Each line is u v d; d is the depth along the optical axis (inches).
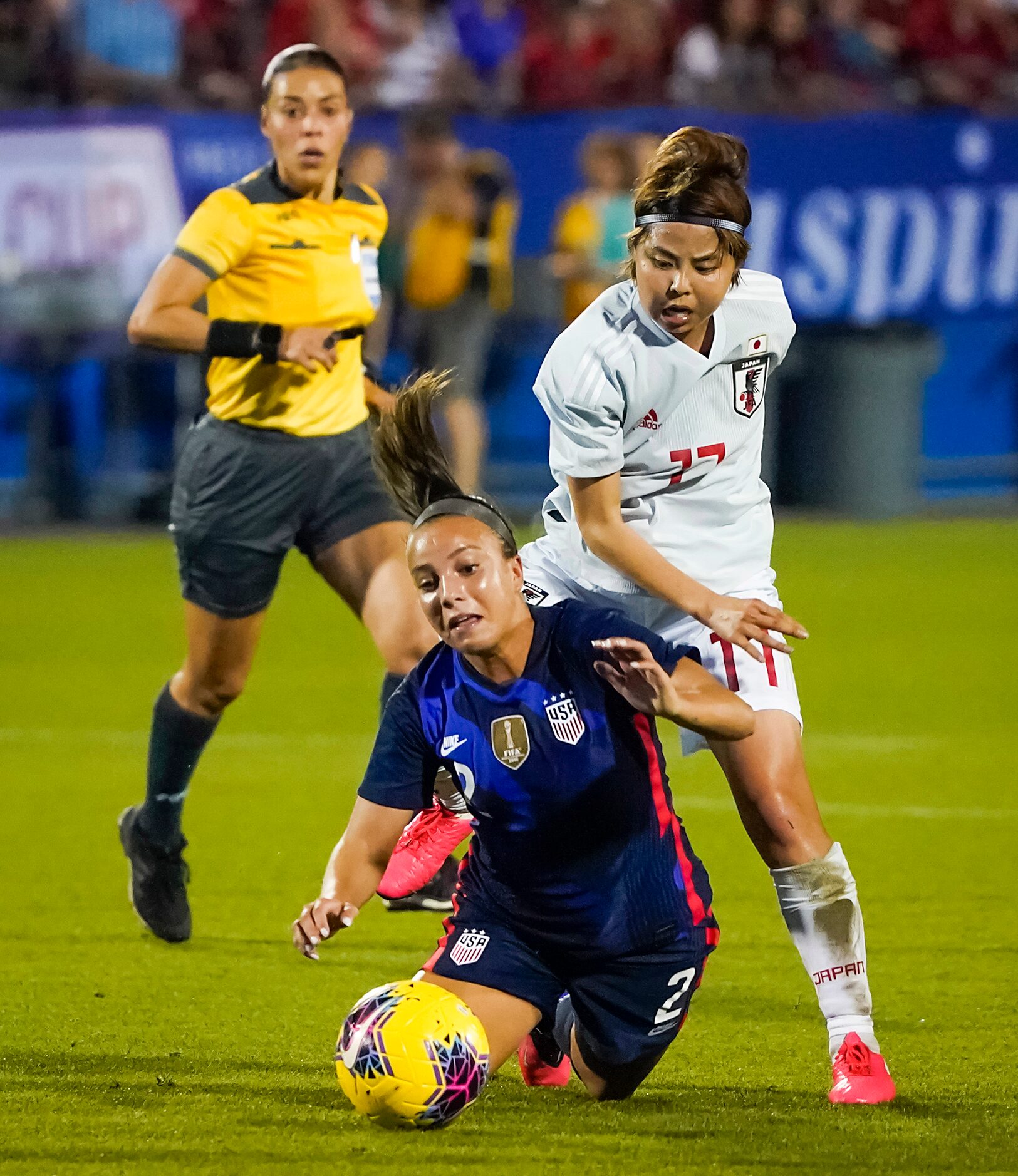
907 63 2509.8
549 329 2266.2
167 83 2262.6
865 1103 579.2
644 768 552.1
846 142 2298.2
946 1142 539.5
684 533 629.0
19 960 768.9
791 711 605.6
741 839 985.5
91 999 709.9
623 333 594.2
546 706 543.8
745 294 605.6
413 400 577.9
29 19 2213.3
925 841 973.2
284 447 819.4
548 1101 589.9
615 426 598.5
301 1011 695.1
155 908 794.8
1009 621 1684.3
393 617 820.6
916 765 1160.2
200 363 2266.2
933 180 2332.7
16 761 1187.3
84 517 2305.6
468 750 549.6
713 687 536.1
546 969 566.6
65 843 982.4
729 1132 551.5
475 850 572.4
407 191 2079.2
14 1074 612.7
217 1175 512.1
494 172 2065.7
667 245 565.9
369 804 561.3
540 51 2370.8
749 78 2406.5
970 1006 692.1
